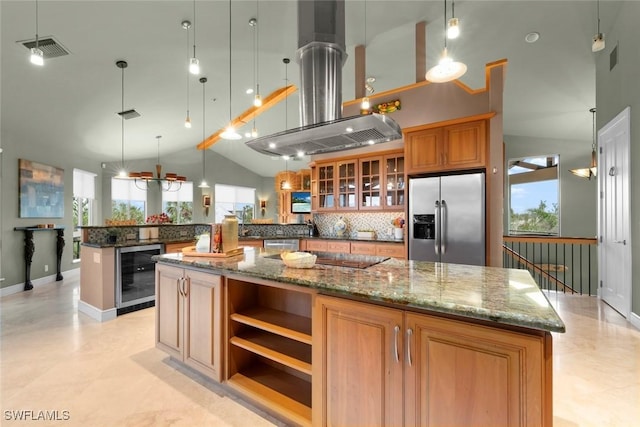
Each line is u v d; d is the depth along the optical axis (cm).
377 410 131
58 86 369
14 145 450
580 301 391
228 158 952
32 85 352
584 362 229
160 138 680
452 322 113
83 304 354
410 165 381
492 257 334
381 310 130
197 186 866
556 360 233
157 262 236
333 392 145
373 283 145
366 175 456
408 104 409
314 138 238
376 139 242
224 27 338
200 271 204
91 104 434
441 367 116
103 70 365
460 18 321
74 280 534
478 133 341
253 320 189
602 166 378
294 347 185
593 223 555
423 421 120
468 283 145
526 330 102
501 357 105
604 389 195
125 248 348
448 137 357
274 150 278
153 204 797
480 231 331
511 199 621
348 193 471
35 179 485
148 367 227
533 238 446
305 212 1008
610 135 354
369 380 133
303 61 266
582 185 562
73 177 591
